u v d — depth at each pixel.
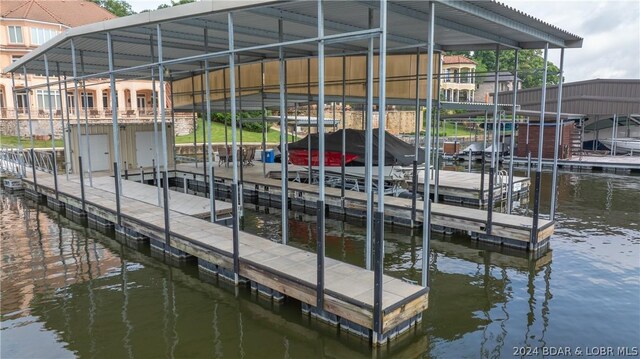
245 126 34.16
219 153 18.39
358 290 5.37
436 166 11.04
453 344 5.23
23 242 9.25
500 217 9.29
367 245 6.24
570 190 15.17
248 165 17.78
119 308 6.18
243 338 5.37
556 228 10.16
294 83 14.36
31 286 6.96
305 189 12.38
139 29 9.47
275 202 13.20
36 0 36.94
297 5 6.82
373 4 6.31
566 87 25.34
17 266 7.84
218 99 16.50
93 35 9.98
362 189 13.27
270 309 6.08
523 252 8.50
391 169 12.77
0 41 32.97
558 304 6.29
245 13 7.14
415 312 5.29
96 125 15.98
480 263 7.98
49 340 5.34
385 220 10.55
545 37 7.48
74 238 9.53
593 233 9.75
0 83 32.00
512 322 5.77
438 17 6.83
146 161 17.12
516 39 8.41
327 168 13.91
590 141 27.05
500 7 5.86
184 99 18.64
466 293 6.69
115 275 7.40
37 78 32.25
